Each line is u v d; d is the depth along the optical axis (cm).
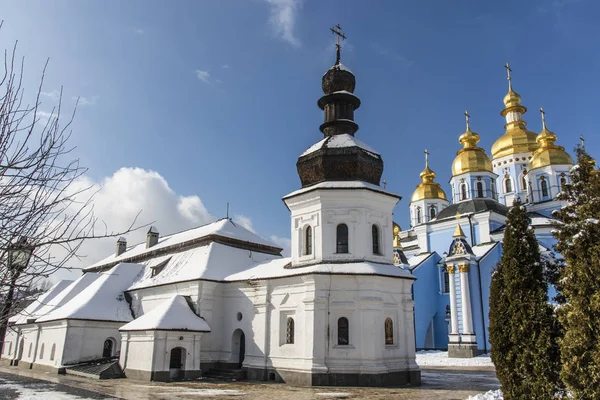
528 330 1541
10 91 899
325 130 3244
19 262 898
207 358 3206
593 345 1313
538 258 1622
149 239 5009
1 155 864
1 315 902
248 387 2573
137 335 3086
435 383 2777
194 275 3403
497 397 2016
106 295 3903
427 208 7244
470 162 6047
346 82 3303
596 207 1423
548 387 1460
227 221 4128
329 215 2894
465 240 4725
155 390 2481
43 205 903
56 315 3791
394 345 2742
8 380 3009
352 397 2203
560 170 5772
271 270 3153
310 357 2634
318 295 2712
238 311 3247
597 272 1333
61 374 3412
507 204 6506
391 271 2819
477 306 4591
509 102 6875
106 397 2231
